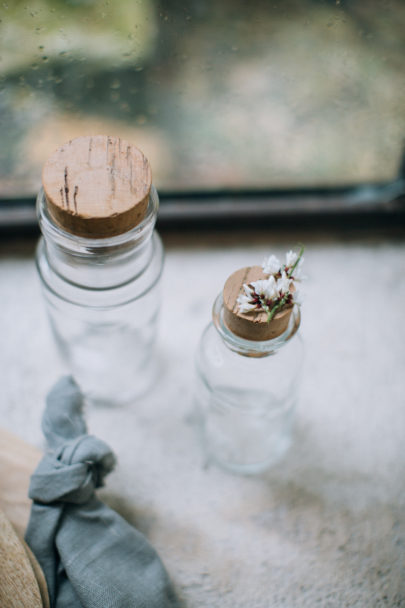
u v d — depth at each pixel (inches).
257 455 18.9
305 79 21.1
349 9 20.1
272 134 21.6
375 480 18.9
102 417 19.5
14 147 20.5
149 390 20.0
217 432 19.0
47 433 16.9
